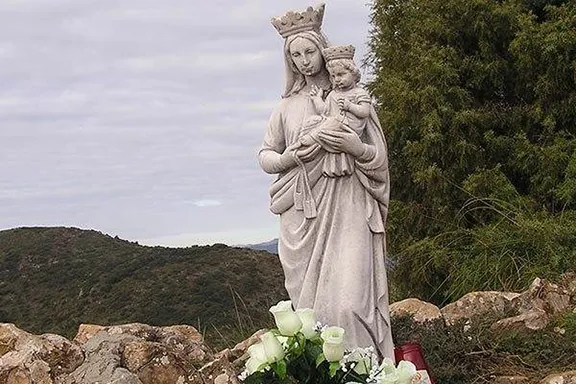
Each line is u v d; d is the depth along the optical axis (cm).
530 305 1038
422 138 1681
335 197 666
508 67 1741
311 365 443
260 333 975
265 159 694
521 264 1259
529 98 1750
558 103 1681
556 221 1403
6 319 2312
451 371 848
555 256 1216
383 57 1877
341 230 661
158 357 682
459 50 1755
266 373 445
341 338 437
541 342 914
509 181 1639
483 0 1708
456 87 1688
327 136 654
